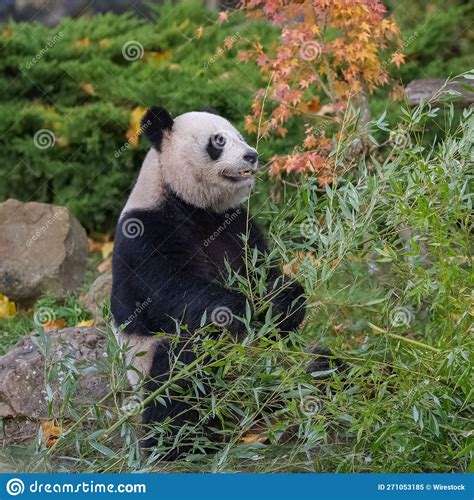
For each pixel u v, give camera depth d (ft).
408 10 56.70
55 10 69.72
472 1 55.98
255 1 41.55
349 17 40.09
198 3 58.75
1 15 70.13
